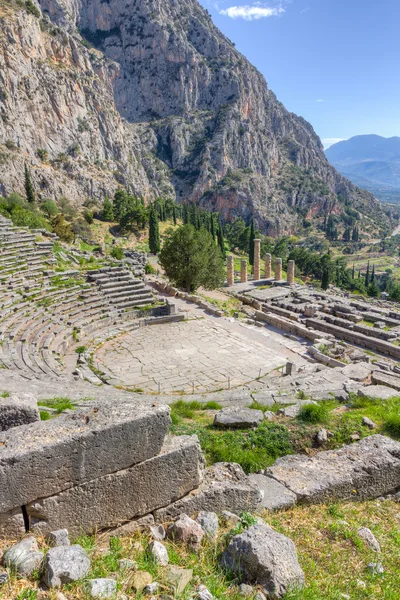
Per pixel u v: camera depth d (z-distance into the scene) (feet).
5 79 389.19
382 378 56.18
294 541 21.07
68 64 488.85
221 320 105.91
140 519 19.97
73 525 18.13
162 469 20.25
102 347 83.92
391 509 26.08
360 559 20.25
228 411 38.58
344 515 24.30
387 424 36.01
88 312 94.38
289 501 24.06
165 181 649.61
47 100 435.53
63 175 413.59
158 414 19.83
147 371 72.84
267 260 176.14
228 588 16.21
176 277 135.64
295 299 134.72
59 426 18.48
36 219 180.34
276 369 76.23
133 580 15.72
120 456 18.89
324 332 104.27
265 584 16.21
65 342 77.82
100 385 62.90
